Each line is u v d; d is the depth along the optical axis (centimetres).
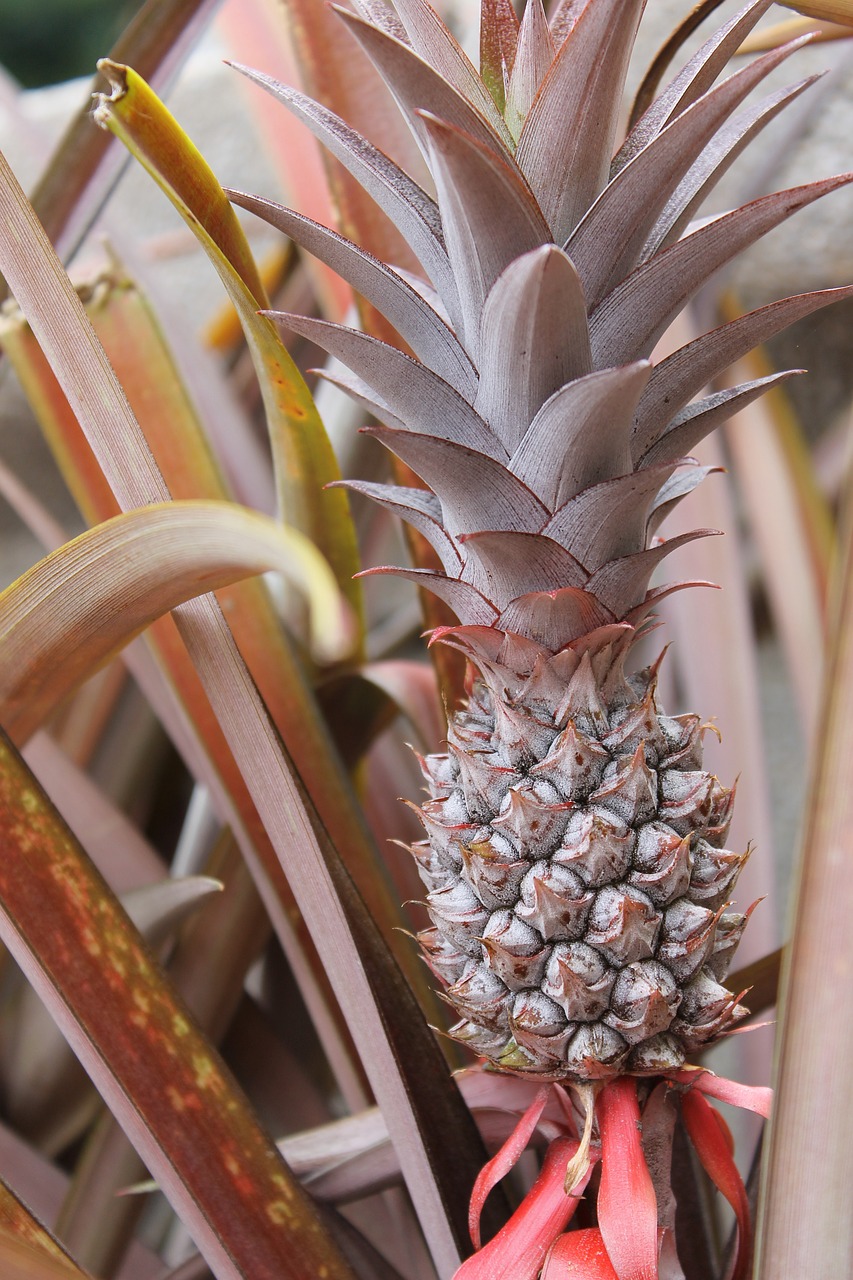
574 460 71
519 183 69
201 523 71
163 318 96
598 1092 74
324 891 75
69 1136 94
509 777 73
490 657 73
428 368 72
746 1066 94
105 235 86
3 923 73
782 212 70
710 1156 75
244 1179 74
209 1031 91
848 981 67
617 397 69
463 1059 87
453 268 73
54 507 159
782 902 143
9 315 86
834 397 139
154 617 75
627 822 72
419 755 77
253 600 86
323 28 84
